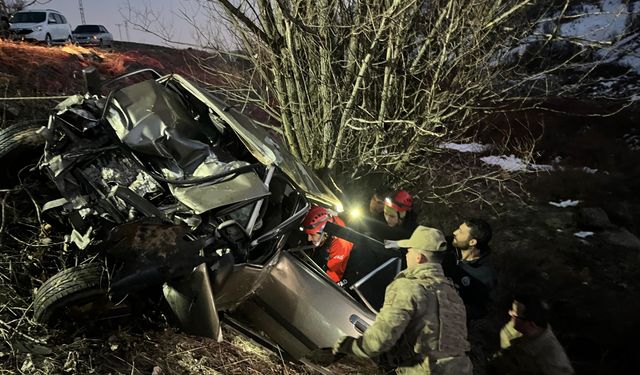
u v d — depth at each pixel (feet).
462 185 23.22
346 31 16.62
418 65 17.56
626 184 33.76
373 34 16.25
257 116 25.17
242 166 11.20
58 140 10.69
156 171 11.06
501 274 20.75
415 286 8.93
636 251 25.20
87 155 10.77
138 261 8.74
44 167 10.60
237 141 13.03
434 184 24.14
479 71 17.46
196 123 12.42
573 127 43.52
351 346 9.36
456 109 17.99
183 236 9.27
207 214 10.26
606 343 16.39
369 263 13.42
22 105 18.26
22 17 48.65
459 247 12.62
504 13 16.26
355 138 18.15
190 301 9.23
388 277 13.19
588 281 21.38
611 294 20.08
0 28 42.78
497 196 28.53
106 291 9.35
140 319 10.94
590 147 39.68
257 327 12.41
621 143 41.73
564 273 21.65
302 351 12.07
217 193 10.53
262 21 16.25
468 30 16.28
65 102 11.41
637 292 20.93
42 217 11.45
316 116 17.81
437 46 17.37
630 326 17.26
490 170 31.96
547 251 23.38
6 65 26.99
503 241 24.06
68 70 32.01
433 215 23.21
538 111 45.14
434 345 8.78
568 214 28.07
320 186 13.53
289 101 17.35
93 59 40.16
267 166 11.54
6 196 11.28
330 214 12.71
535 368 10.32
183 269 8.94
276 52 16.61
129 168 11.04
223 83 19.69
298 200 12.34
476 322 17.42
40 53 34.24
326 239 13.61
